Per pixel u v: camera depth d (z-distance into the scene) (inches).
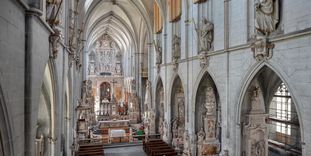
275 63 575.5
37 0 323.0
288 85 542.3
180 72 1106.1
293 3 531.8
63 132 647.8
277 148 976.3
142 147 1254.9
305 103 499.8
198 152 919.0
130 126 1769.2
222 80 783.1
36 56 339.3
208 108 900.6
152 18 1515.7
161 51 1359.5
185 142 1008.2
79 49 1290.6
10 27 247.4
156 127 1451.8
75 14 1002.1
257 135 706.2
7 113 237.9
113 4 1763.0
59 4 474.0
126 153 1148.5
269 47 588.4
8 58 241.9
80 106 1157.7
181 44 1101.7
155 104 1453.0
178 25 1145.4
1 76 220.7
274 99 994.7
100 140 1389.0
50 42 457.4
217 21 826.8
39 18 342.0
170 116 1217.4
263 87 728.3
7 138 242.8
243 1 685.9
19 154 286.0
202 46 877.8
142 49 1947.6
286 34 538.6
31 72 312.8
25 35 308.3
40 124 542.9
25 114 311.7
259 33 603.8
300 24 512.4
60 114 593.3
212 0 858.8
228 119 744.3
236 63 714.2
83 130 1238.9
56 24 479.2
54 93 529.0
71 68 873.5
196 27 959.6
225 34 761.6
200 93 957.8
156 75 1418.6
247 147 697.6
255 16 641.6
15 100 267.9
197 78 939.3
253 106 705.0
